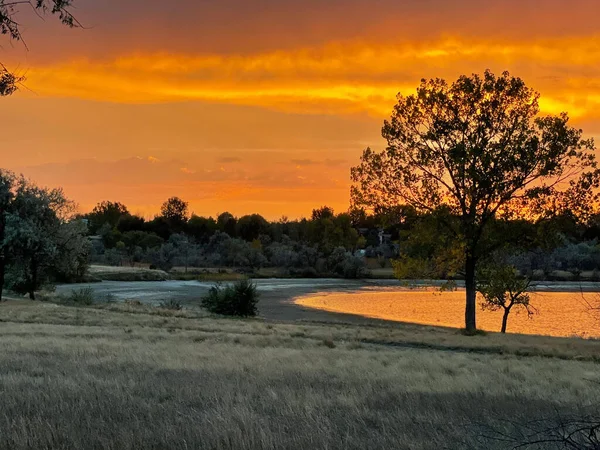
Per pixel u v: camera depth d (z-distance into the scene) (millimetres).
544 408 10422
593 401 11438
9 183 51750
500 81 33219
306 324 40344
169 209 197625
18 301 48656
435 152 34375
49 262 54031
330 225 164750
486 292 39844
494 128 33812
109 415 8562
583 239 110312
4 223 51219
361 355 20875
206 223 187000
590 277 111062
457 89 33844
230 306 46969
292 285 109562
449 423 8578
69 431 7449
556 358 23453
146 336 25641
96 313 39344
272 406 9750
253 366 15984
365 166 36094
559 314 64312
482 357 22500
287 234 183750
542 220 33688
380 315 60438
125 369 14383
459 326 51938
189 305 63750
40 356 16406
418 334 31656
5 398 9531
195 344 22938
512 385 14070
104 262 139250
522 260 51312
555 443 7176
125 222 183750
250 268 142875
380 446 7277
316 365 16859
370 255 172625
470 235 33719
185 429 7680
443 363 18938
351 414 9211
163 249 146750
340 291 98438
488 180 32500
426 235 34531
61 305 47969
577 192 32875
